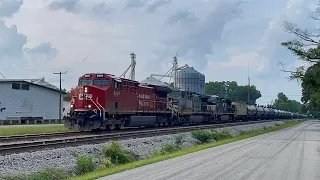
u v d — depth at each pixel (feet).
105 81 122.93
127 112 132.87
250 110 302.25
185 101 184.44
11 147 70.49
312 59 152.46
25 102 210.18
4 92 197.36
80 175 56.08
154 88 156.46
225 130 145.18
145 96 147.43
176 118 174.91
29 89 212.84
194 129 153.58
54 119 229.86
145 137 106.93
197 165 60.75
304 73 161.38
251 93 608.60
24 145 75.41
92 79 123.54
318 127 239.71
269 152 82.12
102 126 119.65
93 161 66.90
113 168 60.34
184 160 68.03
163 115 163.32
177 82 294.25
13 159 59.52
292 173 52.95
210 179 47.24
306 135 149.07
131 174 52.19
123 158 72.84
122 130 131.23
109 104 121.80
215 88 613.11
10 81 199.93
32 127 149.48
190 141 114.93
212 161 66.08
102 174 52.85
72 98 122.31
